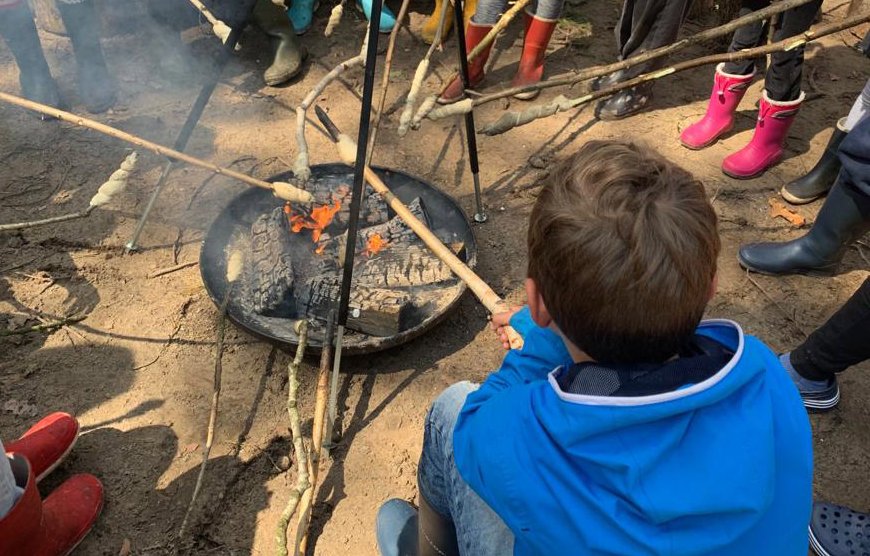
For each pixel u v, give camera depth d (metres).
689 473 0.82
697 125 3.15
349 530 1.86
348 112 3.30
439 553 1.51
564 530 0.86
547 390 0.89
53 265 2.49
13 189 2.78
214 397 2.00
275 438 2.04
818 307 2.49
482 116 3.31
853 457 2.05
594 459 0.83
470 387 1.29
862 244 2.72
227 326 2.33
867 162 2.10
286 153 3.05
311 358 2.24
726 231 2.77
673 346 0.87
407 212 1.93
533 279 0.93
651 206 0.80
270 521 1.86
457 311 2.43
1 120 3.09
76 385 2.14
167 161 2.95
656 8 2.98
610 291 0.81
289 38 3.43
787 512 0.92
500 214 2.81
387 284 2.29
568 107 1.71
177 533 1.82
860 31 3.90
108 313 2.35
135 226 2.67
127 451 1.98
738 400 0.87
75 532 1.76
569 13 4.01
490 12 3.15
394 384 2.21
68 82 3.36
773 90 2.79
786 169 3.05
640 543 0.81
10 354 2.21
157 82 3.41
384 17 3.77
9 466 1.52
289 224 2.41
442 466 1.28
